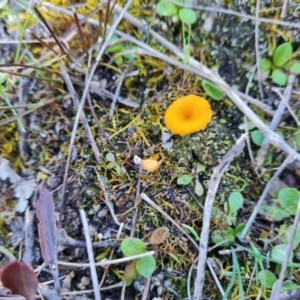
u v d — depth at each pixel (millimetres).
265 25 100
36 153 96
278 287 76
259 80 101
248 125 99
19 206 90
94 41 100
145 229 90
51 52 100
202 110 96
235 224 90
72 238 89
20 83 99
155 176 94
